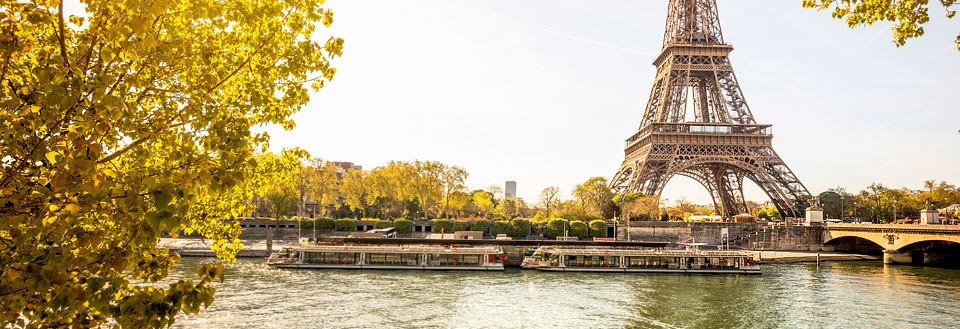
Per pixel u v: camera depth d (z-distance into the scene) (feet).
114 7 27.99
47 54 27.91
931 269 305.32
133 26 26.43
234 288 211.61
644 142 482.28
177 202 27.99
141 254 31.76
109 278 27.99
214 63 36.04
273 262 281.33
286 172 60.75
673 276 273.75
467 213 586.45
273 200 428.15
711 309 188.34
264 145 40.19
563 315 176.45
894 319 174.40
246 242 391.24
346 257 288.51
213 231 57.93
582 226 424.05
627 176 525.34
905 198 542.98
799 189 451.53
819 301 203.92
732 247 407.23
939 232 286.25
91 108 26.91
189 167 30.48
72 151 26.53
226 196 56.59
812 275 278.67
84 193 26.25
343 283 232.53
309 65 37.42
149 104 36.88
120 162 40.22
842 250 405.39
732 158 449.89
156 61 31.76
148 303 28.14
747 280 259.60
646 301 201.67
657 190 443.32
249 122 38.40
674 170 442.09
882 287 236.84
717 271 284.00
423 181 480.23
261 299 189.67
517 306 189.37
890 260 328.29
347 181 491.72
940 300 205.87
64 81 25.68
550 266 292.61
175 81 36.19
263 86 37.29
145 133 31.37
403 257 290.76
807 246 411.54
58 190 24.89
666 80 478.59
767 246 412.98
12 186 26.30
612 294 216.13
